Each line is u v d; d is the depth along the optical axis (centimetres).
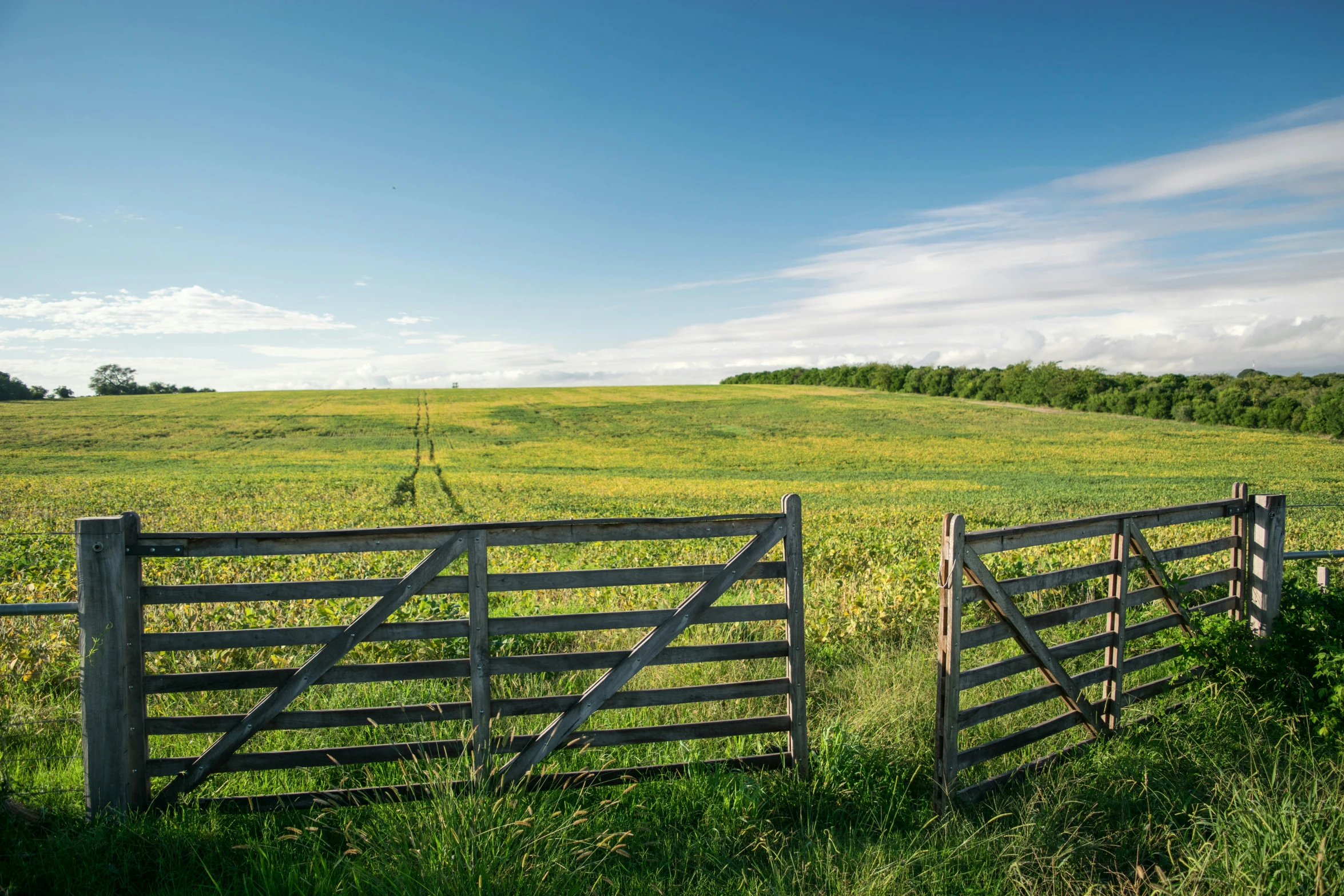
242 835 321
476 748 353
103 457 4425
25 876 282
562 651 629
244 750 407
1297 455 4822
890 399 8969
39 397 11181
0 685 511
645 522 373
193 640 334
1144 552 470
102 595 319
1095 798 370
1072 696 428
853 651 632
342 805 345
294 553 338
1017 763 420
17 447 4884
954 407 8075
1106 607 448
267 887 277
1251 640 482
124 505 2309
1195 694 480
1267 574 521
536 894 273
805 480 3744
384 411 7244
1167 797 369
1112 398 7625
